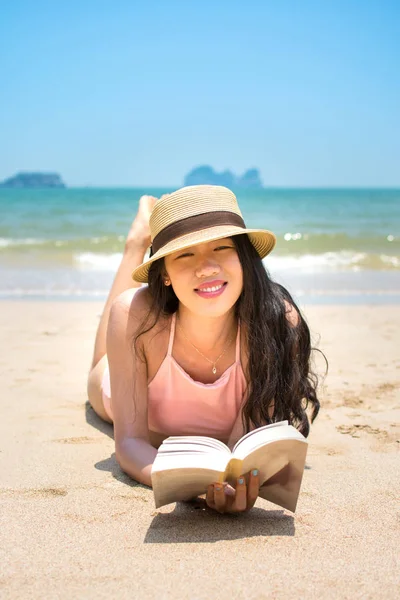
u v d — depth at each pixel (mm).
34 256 12594
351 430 3379
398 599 1761
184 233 2416
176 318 2666
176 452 2188
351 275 10602
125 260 3701
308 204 36375
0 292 8680
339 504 2434
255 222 24109
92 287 9227
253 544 2092
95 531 2195
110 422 3535
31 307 7430
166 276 2568
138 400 2717
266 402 2668
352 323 6598
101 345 3584
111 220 23594
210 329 2602
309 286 9445
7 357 5020
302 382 2793
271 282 2762
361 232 19125
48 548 2072
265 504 2449
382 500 2473
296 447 2145
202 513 2350
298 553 2027
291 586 1825
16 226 21469
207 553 2025
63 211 27328
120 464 2707
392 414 3652
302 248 14336
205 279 2389
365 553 2031
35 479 2688
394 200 39938
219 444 2244
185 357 2699
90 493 2529
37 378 4430
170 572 1908
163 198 2531
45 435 3305
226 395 2734
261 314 2625
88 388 3588
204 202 2457
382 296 8586
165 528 2217
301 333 2799
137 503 2430
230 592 1794
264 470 2217
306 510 2379
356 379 4410
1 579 1881
